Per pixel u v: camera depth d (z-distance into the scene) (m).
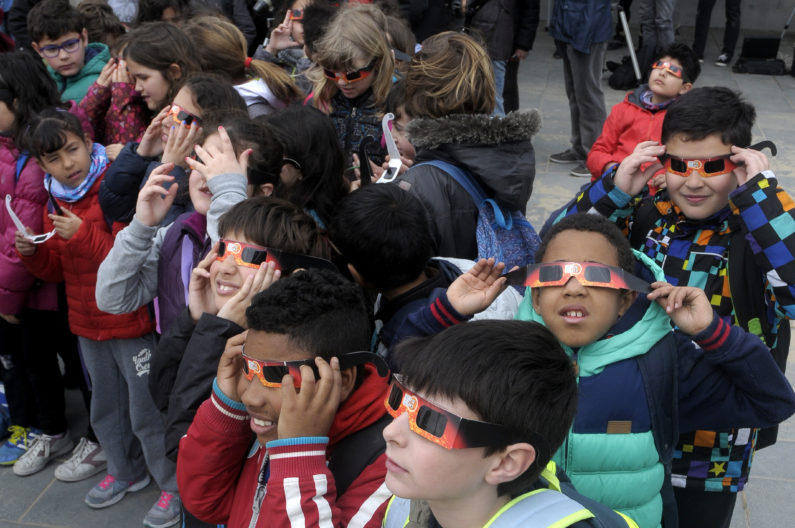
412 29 6.09
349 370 1.48
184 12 4.49
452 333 1.15
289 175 2.35
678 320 1.61
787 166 6.20
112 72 3.59
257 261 1.82
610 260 1.62
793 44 10.46
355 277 2.06
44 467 3.45
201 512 1.64
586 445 1.61
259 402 1.45
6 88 3.02
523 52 6.52
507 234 2.52
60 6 3.79
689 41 10.52
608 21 5.80
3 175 2.99
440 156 2.49
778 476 3.23
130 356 2.90
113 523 3.12
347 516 1.40
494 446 1.09
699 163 1.94
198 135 2.39
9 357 3.39
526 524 1.09
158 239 2.54
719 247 2.00
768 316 1.99
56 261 3.01
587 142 6.10
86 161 2.90
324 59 3.20
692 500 2.04
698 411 1.76
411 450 1.12
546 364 1.13
